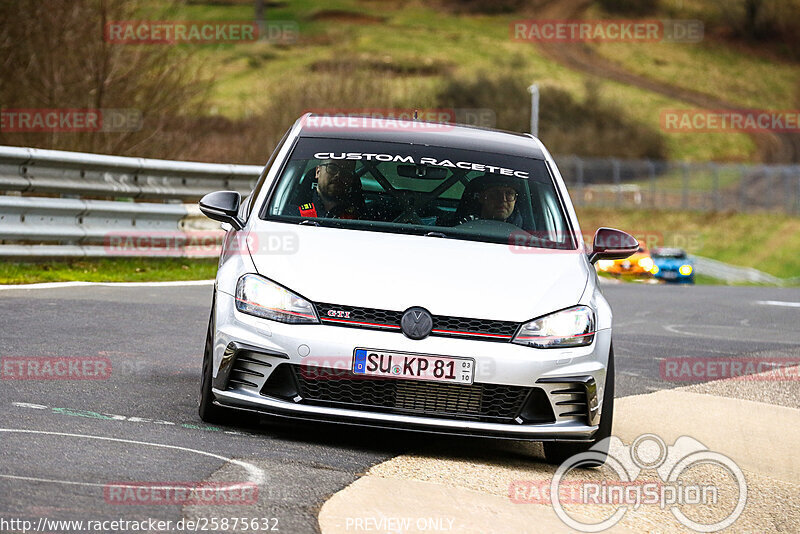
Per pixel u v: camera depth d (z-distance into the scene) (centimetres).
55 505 1308
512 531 1421
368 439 1894
